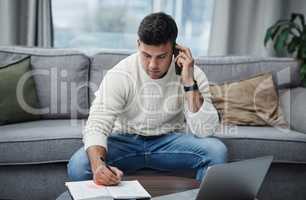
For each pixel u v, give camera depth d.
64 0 3.44
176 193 1.46
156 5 3.57
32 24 3.19
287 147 2.26
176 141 1.97
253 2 3.56
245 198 1.43
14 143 2.09
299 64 2.83
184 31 3.62
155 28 1.70
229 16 3.50
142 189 1.41
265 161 1.40
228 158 2.21
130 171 2.04
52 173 2.21
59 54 2.62
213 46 3.52
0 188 2.17
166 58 1.78
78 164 1.73
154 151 1.99
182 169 2.03
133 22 3.57
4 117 2.30
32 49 2.64
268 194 2.36
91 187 1.40
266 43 3.34
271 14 3.51
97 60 2.65
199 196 1.28
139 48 1.80
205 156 1.90
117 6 3.53
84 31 3.52
